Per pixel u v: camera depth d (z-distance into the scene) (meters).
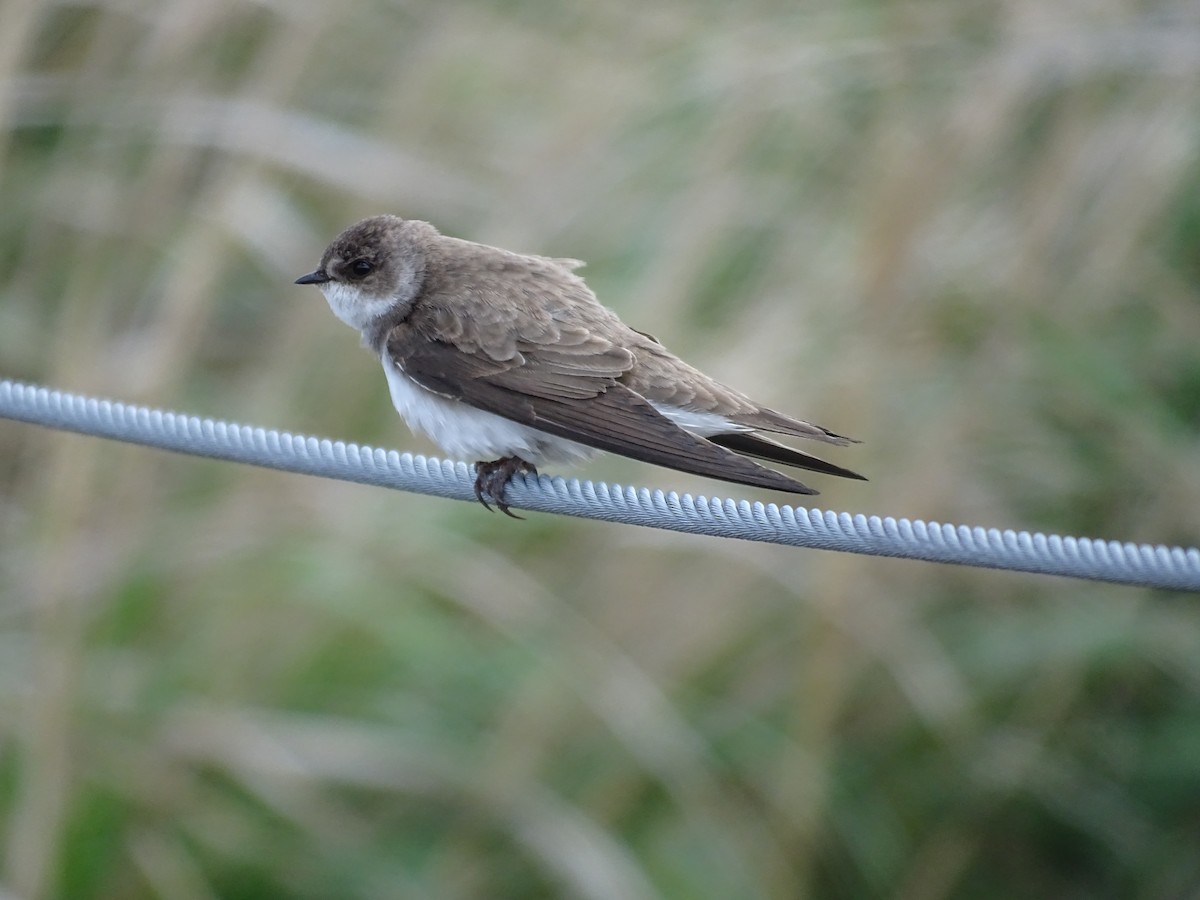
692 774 10.81
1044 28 12.57
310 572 10.99
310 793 10.66
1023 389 12.20
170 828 10.52
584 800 10.84
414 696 10.95
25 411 8.01
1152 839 11.58
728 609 11.23
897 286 11.47
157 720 10.66
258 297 13.95
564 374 8.63
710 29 13.97
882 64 12.84
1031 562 6.48
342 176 12.87
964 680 11.58
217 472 11.99
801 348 11.52
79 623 10.59
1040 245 12.08
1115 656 11.71
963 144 11.69
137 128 13.36
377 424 12.19
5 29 12.80
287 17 13.59
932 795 11.50
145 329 12.78
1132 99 12.56
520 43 14.36
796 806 10.93
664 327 11.59
